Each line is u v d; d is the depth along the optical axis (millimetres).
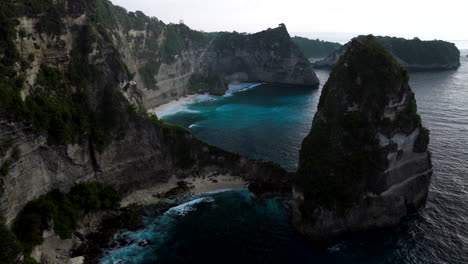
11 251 43719
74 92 66688
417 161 67812
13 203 50438
